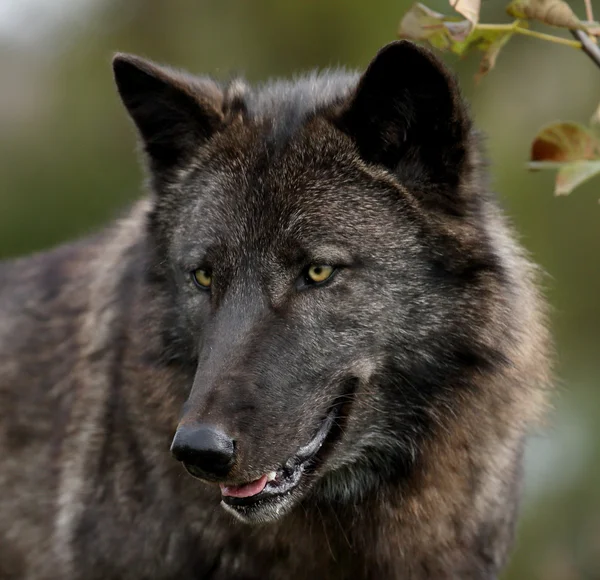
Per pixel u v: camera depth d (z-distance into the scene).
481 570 8.92
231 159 8.20
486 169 8.61
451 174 8.02
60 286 10.28
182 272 8.23
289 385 7.55
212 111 8.42
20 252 26.88
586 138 7.55
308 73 9.64
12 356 10.24
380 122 7.93
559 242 24.44
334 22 26.17
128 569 8.93
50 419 9.86
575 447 21.38
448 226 8.02
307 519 8.55
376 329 7.85
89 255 10.23
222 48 26.34
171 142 8.77
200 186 8.34
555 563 18.33
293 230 7.78
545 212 24.09
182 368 8.47
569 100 23.23
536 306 8.80
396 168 8.05
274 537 8.52
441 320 8.03
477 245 8.09
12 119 27.45
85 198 27.08
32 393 10.01
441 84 7.70
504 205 9.09
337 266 7.77
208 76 9.41
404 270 7.89
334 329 7.74
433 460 8.38
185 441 7.13
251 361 7.48
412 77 7.73
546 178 23.92
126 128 27.09
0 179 26.94
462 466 8.48
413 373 8.07
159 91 8.58
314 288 7.77
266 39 26.45
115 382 9.05
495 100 23.59
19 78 27.73
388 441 8.27
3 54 27.66
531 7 7.18
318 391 7.68
